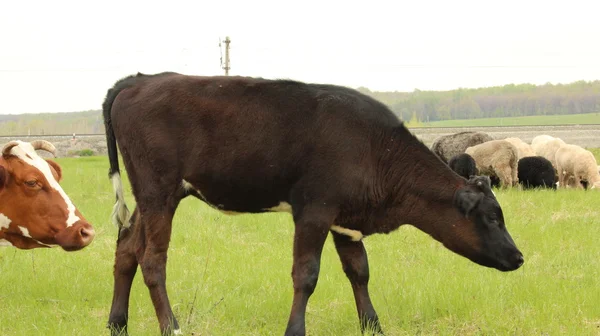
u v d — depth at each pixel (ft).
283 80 23.41
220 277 30.63
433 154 23.72
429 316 25.27
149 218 22.82
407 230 40.86
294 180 22.54
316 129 22.33
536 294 27.58
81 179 70.59
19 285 29.37
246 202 23.39
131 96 23.30
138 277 30.35
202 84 23.18
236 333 23.18
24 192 22.54
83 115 423.64
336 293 28.27
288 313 25.89
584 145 171.01
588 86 553.23
